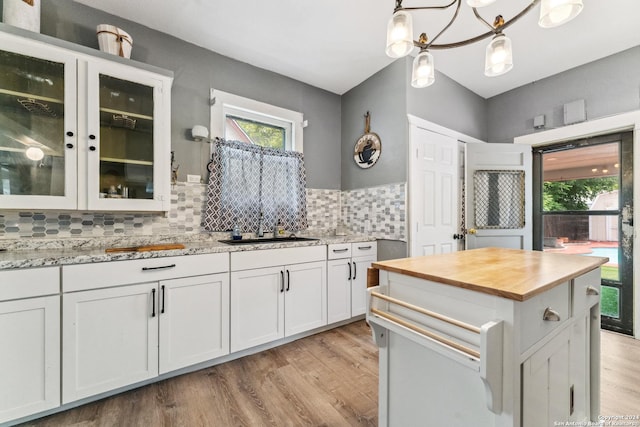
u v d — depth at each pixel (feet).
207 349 5.96
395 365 3.65
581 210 8.92
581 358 3.90
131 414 4.66
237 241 7.74
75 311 4.68
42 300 4.42
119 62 5.73
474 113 10.59
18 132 5.06
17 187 5.03
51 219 5.85
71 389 4.65
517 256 4.47
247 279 6.51
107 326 4.94
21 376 4.30
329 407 4.87
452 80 9.77
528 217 9.67
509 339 2.50
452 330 2.96
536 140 9.69
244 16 6.77
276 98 9.27
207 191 7.78
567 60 8.45
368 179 9.65
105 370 4.93
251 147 8.38
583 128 8.57
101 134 5.72
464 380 2.96
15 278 4.23
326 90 10.52
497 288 2.59
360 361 6.40
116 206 5.71
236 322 6.34
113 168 5.91
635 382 5.55
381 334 3.70
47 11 6.00
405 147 8.38
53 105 5.26
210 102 8.00
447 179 9.40
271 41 7.72
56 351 4.53
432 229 8.87
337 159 10.77
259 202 8.50
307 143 9.96
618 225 8.18
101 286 4.88
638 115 7.56
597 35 7.27
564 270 3.41
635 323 7.70
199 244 6.90
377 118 9.34
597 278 4.24
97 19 6.51
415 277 3.33
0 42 4.67
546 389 3.05
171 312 5.56
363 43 7.82
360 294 8.67
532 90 9.87
